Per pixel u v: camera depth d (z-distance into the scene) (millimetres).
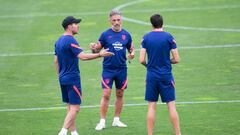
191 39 61688
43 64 55406
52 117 40531
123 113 41000
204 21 69062
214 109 40969
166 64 34188
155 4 78750
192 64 53375
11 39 64750
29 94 46500
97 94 45906
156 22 34156
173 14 72938
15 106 43406
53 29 68438
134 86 47719
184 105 42156
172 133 36500
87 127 38156
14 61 56625
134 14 73875
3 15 76062
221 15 71312
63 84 34812
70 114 34750
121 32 37531
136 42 61344
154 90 34375
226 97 43688
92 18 72562
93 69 53375
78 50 34250
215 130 36688
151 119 34469
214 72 50688
